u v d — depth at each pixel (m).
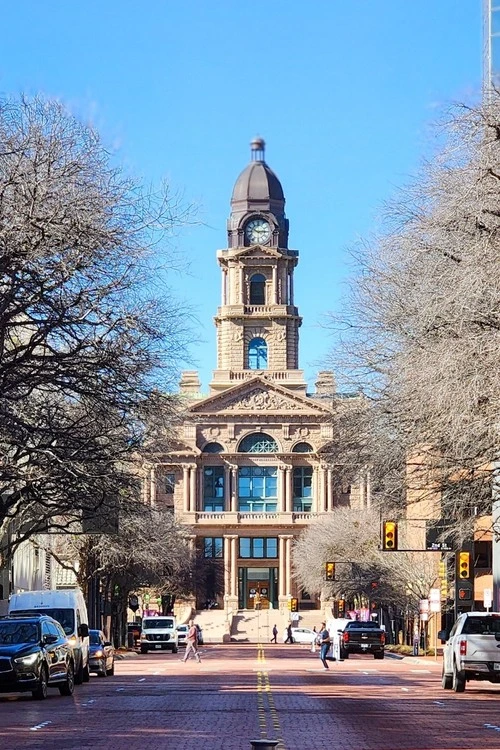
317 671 56.78
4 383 32.03
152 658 80.00
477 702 32.22
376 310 35.81
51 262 29.16
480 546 76.44
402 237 32.34
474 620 37.06
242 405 150.62
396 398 35.12
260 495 149.88
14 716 26.97
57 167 28.81
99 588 85.06
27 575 81.12
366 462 40.19
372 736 22.33
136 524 72.25
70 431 37.69
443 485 37.41
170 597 130.62
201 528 147.38
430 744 20.77
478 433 28.98
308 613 142.62
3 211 28.09
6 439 34.97
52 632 34.94
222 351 158.12
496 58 37.12
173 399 39.16
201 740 21.44
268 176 162.38
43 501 41.62
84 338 32.22
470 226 28.70
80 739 21.53
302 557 125.94
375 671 56.78
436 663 65.19
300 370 156.25
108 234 28.88
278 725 24.80
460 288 27.45
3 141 28.66
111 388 33.25
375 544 89.88
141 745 20.47
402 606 89.25
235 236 160.75
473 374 27.45
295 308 158.50
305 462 149.12
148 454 42.44
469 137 28.16
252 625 142.12
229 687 41.03
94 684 43.22
